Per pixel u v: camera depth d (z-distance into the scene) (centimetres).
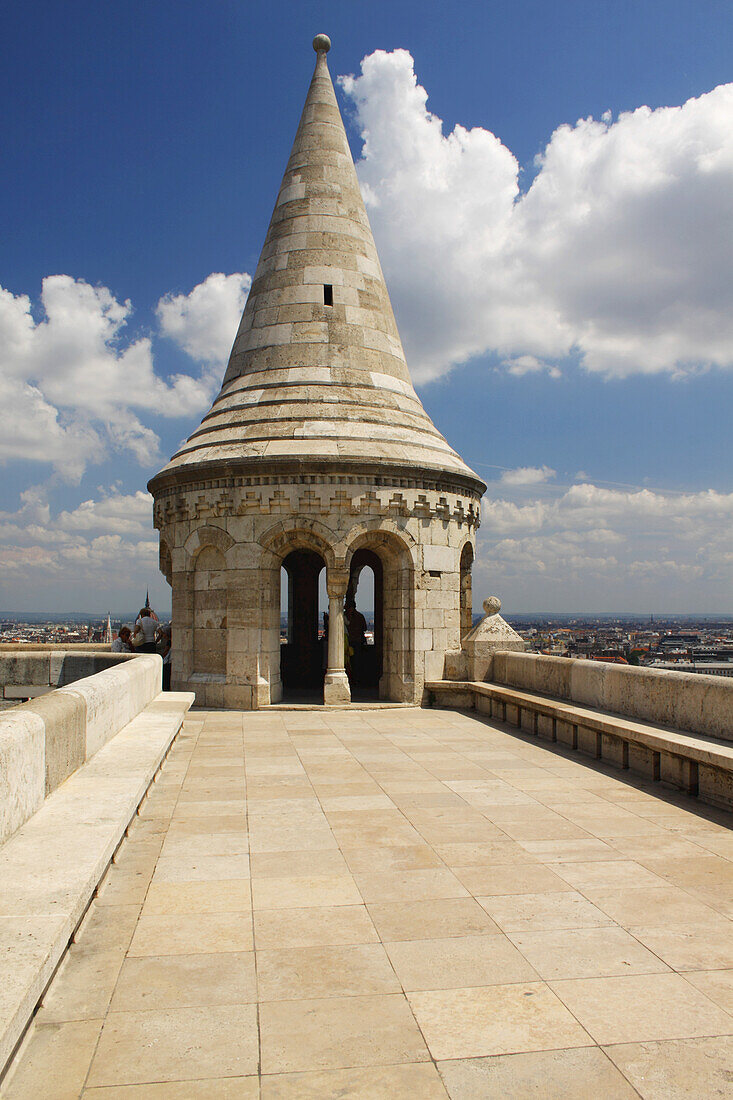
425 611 1789
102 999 458
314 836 772
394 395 1914
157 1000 457
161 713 1206
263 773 1060
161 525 1977
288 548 1770
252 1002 455
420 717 1608
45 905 458
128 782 743
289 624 2514
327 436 1741
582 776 1036
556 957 513
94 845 562
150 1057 400
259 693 1708
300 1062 397
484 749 1238
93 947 526
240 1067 392
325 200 2016
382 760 1148
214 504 1758
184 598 1822
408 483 1772
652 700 1095
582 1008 450
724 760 851
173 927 559
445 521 1850
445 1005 453
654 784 986
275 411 1803
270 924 564
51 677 1736
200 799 919
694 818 834
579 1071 390
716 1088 378
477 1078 385
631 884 643
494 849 731
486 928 558
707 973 492
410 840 759
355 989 471
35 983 378
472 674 1725
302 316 1919
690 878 656
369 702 1781
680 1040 418
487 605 1778
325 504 1714
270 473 1709
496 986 475
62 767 725
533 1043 414
